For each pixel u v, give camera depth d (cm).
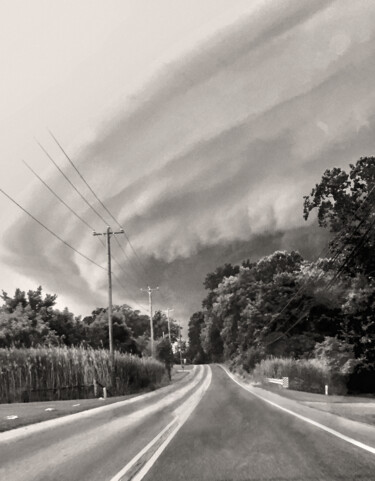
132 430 1527
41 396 3612
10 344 5547
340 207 4241
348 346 4181
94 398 3822
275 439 1218
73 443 1288
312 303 5128
